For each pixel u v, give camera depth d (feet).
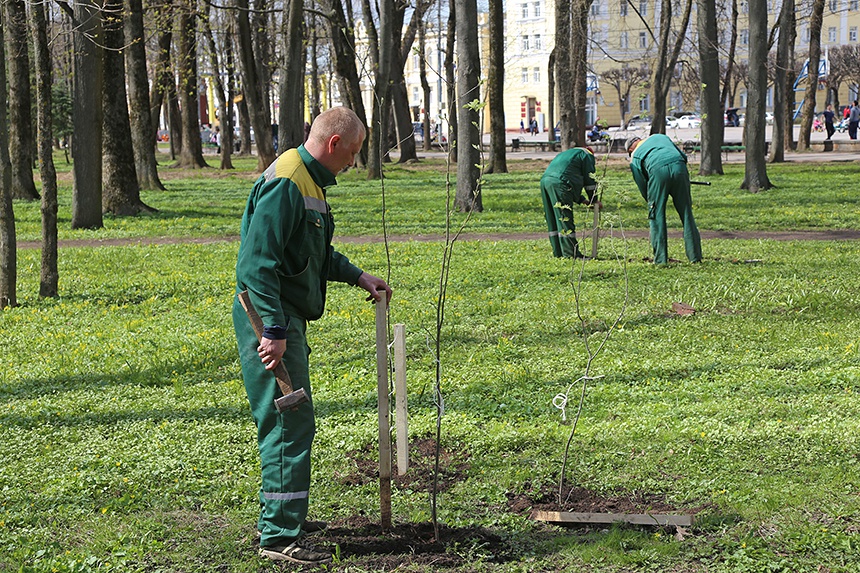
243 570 14.37
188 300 39.22
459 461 19.17
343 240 60.03
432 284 41.09
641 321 32.30
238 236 63.82
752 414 21.36
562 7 115.85
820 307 34.14
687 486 17.39
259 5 118.42
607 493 17.38
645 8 237.04
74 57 65.67
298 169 14.34
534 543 15.31
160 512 16.78
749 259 46.78
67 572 14.38
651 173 44.11
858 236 56.90
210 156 191.72
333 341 30.40
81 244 60.18
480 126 16.40
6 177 37.63
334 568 14.32
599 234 51.85
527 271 43.70
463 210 74.02
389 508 15.44
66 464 19.21
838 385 23.79
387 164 141.38
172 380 26.00
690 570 14.20
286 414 14.32
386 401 15.21
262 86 133.59
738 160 132.57
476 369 26.40
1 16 36.47
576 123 123.95
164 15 98.58
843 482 17.20
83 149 66.90
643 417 21.26
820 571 13.97
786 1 116.98
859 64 230.89
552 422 21.36
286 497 14.46
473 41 71.10
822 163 120.88
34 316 35.99
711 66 102.53
